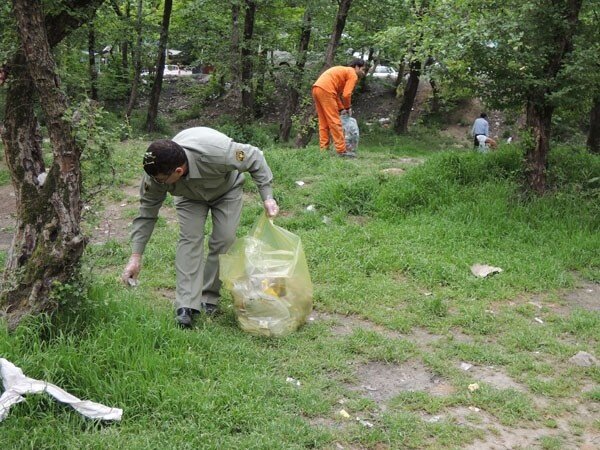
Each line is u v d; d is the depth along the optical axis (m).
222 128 16.89
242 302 4.62
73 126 3.92
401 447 3.43
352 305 5.29
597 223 7.31
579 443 3.57
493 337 4.87
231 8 17.48
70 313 4.05
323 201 7.93
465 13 8.05
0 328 3.76
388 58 19.08
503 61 7.64
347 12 15.02
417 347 4.61
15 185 4.42
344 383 4.10
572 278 6.09
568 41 7.59
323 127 10.96
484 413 3.82
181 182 4.46
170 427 3.38
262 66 18.19
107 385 3.58
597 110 10.79
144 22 18.47
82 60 19.67
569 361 4.48
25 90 4.36
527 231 7.03
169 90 25.55
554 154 9.07
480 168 8.48
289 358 4.31
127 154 10.20
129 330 4.04
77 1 4.67
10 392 3.35
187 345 4.15
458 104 23.02
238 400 3.65
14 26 4.20
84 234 4.17
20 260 4.22
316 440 3.40
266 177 4.65
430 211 7.64
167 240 6.85
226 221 4.77
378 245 6.62
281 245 4.83
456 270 6.04
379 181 8.33
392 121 22.70
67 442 3.19
